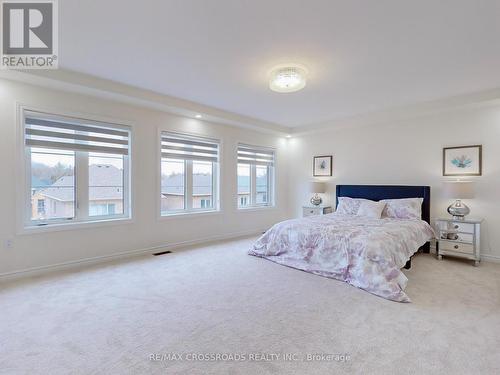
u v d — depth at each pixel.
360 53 2.48
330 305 2.34
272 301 2.41
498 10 1.86
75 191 3.40
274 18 1.98
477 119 3.83
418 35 2.18
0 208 2.82
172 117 4.23
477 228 3.53
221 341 1.80
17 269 2.92
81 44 2.37
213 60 2.66
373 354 1.67
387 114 4.33
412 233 3.36
